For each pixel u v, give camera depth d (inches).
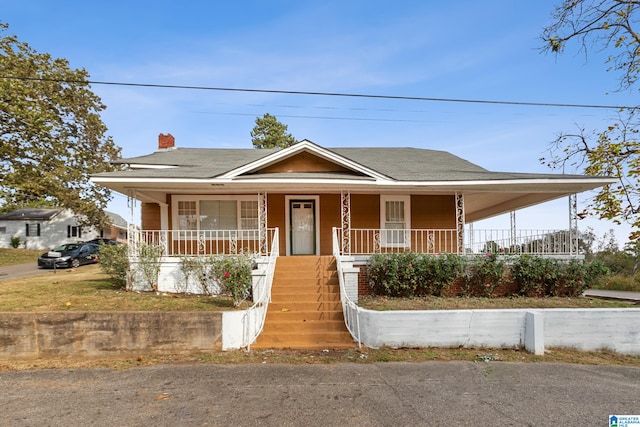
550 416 180.9
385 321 291.0
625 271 869.8
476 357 270.1
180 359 271.6
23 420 179.3
